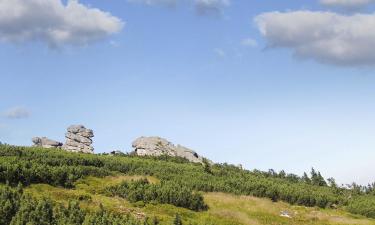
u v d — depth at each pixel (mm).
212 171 105188
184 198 70125
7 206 46250
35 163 73500
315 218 74812
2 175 63500
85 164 89188
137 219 52906
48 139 123562
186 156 131000
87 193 66375
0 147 86000
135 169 92188
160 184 75688
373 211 85938
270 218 70500
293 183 115000
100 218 47938
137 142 133625
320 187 115188
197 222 57344
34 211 45719
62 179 69750
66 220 46219
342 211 87750
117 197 68812
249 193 87000
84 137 125250
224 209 72125
